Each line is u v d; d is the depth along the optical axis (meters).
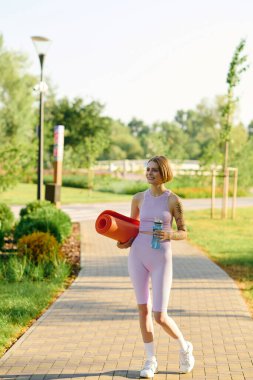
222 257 13.70
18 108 58.00
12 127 57.50
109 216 5.04
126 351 5.96
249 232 19.59
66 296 8.77
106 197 35.12
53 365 5.50
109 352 5.93
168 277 5.07
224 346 6.21
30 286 9.37
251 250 15.07
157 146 47.47
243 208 31.02
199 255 13.71
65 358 5.71
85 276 10.53
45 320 7.26
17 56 58.88
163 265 5.05
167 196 5.12
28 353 5.87
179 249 14.77
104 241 15.74
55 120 56.97
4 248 13.92
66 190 41.16
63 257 12.33
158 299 5.05
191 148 120.19
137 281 5.16
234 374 5.30
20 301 8.11
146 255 5.07
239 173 45.03
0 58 57.84
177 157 46.69
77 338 6.45
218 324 7.20
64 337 6.48
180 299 8.70
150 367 5.19
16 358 5.71
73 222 20.72
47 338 6.43
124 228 5.09
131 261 5.18
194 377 5.21
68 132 56.06
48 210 14.55
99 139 39.12
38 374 5.25
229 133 24.05
